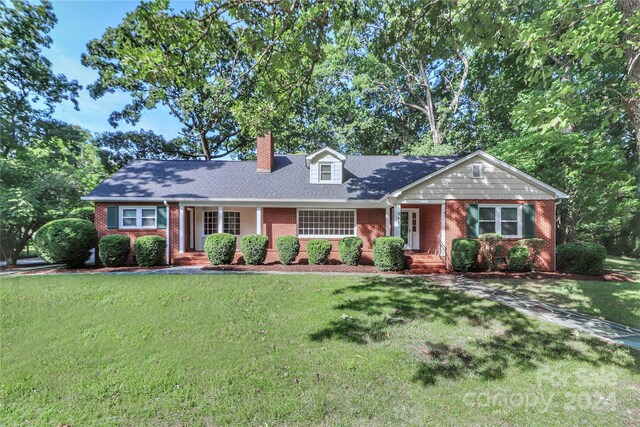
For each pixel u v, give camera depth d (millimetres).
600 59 11805
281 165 15672
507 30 5234
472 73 21172
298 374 3873
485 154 11258
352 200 12469
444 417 3104
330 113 23406
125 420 3102
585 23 5168
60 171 15617
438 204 11836
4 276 9125
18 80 16469
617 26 4492
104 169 22172
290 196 12852
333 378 3783
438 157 15789
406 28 6484
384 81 23109
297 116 22156
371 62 21859
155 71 4707
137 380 3770
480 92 21734
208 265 12008
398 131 25406
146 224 12898
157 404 3332
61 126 18125
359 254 11555
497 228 11305
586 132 13594
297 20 5180
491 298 7008
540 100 5188
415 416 3115
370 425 2984
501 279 9242
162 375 3869
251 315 5820
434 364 4125
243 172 14891
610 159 12094
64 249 10609
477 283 8617
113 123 22047
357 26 6707
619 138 15039
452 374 3893
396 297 6953
